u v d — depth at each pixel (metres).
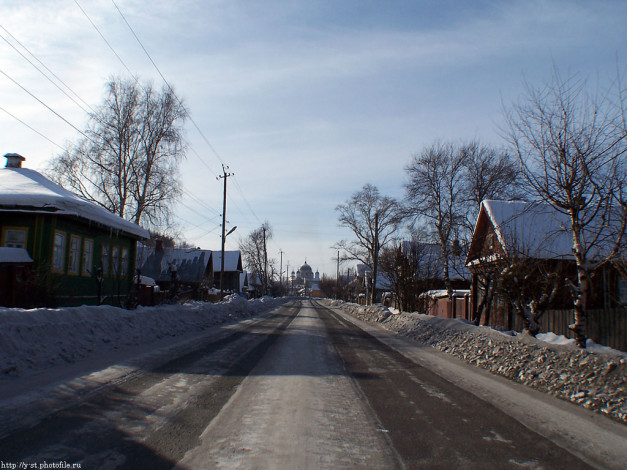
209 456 4.82
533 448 5.48
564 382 8.49
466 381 9.45
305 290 161.12
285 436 5.55
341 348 14.30
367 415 6.65
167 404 6.74
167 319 17.27
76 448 4.87
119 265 22.22
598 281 16.06
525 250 15.46
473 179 36.12
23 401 6.48
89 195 30.94
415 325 20.19
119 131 30.33
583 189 11.60
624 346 13.25
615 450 5.50
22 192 16.84
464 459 5.05
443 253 31.34
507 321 19.80
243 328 20.28
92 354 10.71
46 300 14.36
